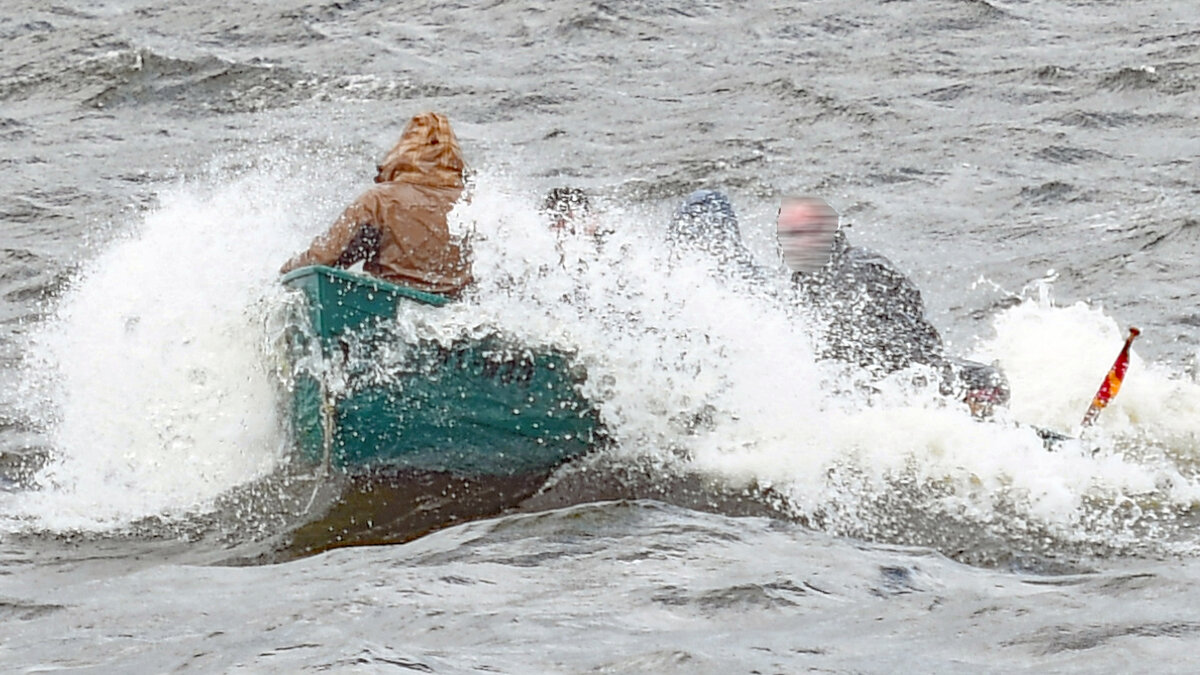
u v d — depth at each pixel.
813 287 27.64
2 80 79.19
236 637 15.18
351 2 94.94
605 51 83.44
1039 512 21.92
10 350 35.78
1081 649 14.06
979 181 56.31
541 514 20.95
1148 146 61.31
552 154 62.69
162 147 65.75
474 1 94.62
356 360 24.39
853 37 85.81
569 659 13.97
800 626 15.23
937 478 23.42
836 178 57.28
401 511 22.64
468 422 24.88
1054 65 76.12
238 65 79.31
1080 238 47.41
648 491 23.28
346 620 15.66
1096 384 28.94
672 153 62.06
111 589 17.97
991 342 32.03
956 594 16.62
